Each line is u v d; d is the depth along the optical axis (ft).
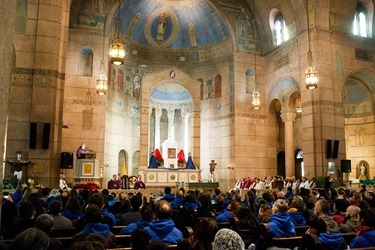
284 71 83.20
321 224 16.92
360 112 90.12
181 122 99.50
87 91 73.31
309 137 72.43
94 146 71.92
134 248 13.20
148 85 83.61
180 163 83.66
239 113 87.04
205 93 96.02
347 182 71.26
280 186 75.05
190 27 96.37
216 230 13.47
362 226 17.20
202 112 95.91
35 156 53.31
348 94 91.30
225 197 39.96
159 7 91.45
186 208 25.82
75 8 74.64
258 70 90.58
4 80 10.90
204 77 96.53
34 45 55.52
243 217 21.01
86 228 17.01
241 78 88.63
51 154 54.34
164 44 97.81
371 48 80.28
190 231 24.48
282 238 17.71
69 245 18.92
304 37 75.97
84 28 74.79
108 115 79.20
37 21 56.03
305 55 75.41
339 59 75.77
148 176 77.00
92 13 75.66
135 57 92.68
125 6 82.53
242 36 89.97
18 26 55.26
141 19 90.89
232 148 86.58
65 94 71.97
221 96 92.27
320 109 71.61
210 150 92.84
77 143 71.15
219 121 91.81
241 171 85.20
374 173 86.33
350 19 78.69
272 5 85.87
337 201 28.30
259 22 91.45
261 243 17.62
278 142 90.79
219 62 93.86
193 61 98.27
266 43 90.48
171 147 83.66
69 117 71.46
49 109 54.85
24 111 54.13
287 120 83.05
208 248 13.29
